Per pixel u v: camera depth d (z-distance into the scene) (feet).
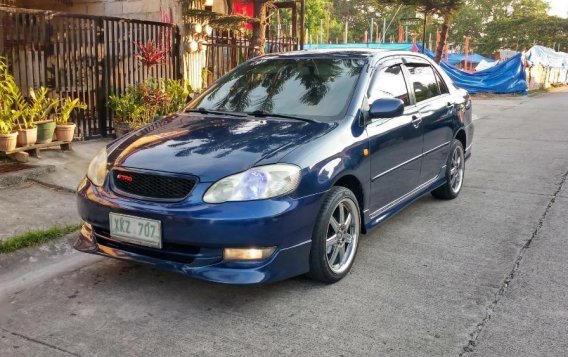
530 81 110.42
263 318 11.27
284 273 11.55
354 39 218.59
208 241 10.91
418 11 52.11
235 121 14.03
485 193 21.84
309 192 11.75
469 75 88.38
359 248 15.46
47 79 25.39
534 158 29.48
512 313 11.50
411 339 10.42
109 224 11.87
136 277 13.29
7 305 11.82
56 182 20.42
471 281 13.16
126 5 36.04
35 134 22.17
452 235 16.62
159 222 11.16
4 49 23.49
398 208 16.11
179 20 32.53
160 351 10.00
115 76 28.43
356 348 10.11
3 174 19.71
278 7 47.03
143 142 13.07
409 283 13.03
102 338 10.46
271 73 16.12
